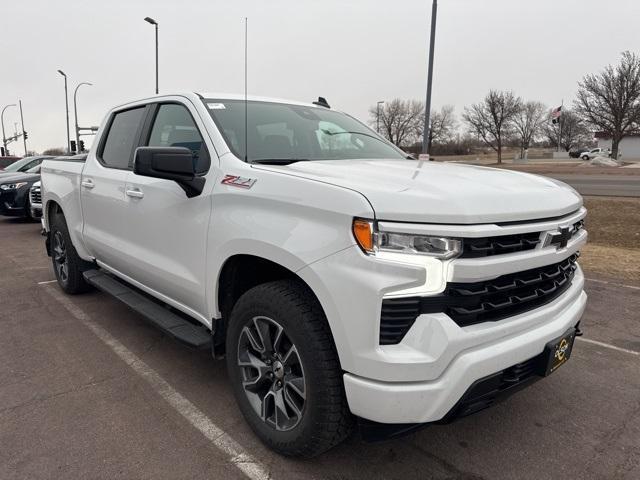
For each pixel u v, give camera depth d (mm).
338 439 2348
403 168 2752
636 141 67750
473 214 2043
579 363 3922
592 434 2916
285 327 2359
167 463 2543
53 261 5531
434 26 14188
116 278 4441
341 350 2119
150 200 3328
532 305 2418
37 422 2895
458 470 2549
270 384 2623
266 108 3531
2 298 5273
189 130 3254
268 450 2656
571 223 2510
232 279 2830
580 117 53625
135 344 4051
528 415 3117
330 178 2355
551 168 35969
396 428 2121
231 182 2703
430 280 2018
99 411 3025
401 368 2000
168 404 3121
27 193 11016
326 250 2139
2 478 2410
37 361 3723
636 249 9047
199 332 3092
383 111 60656
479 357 2076
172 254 3174
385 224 2014
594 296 5719
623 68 48375
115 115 4359
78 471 2473
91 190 4242
